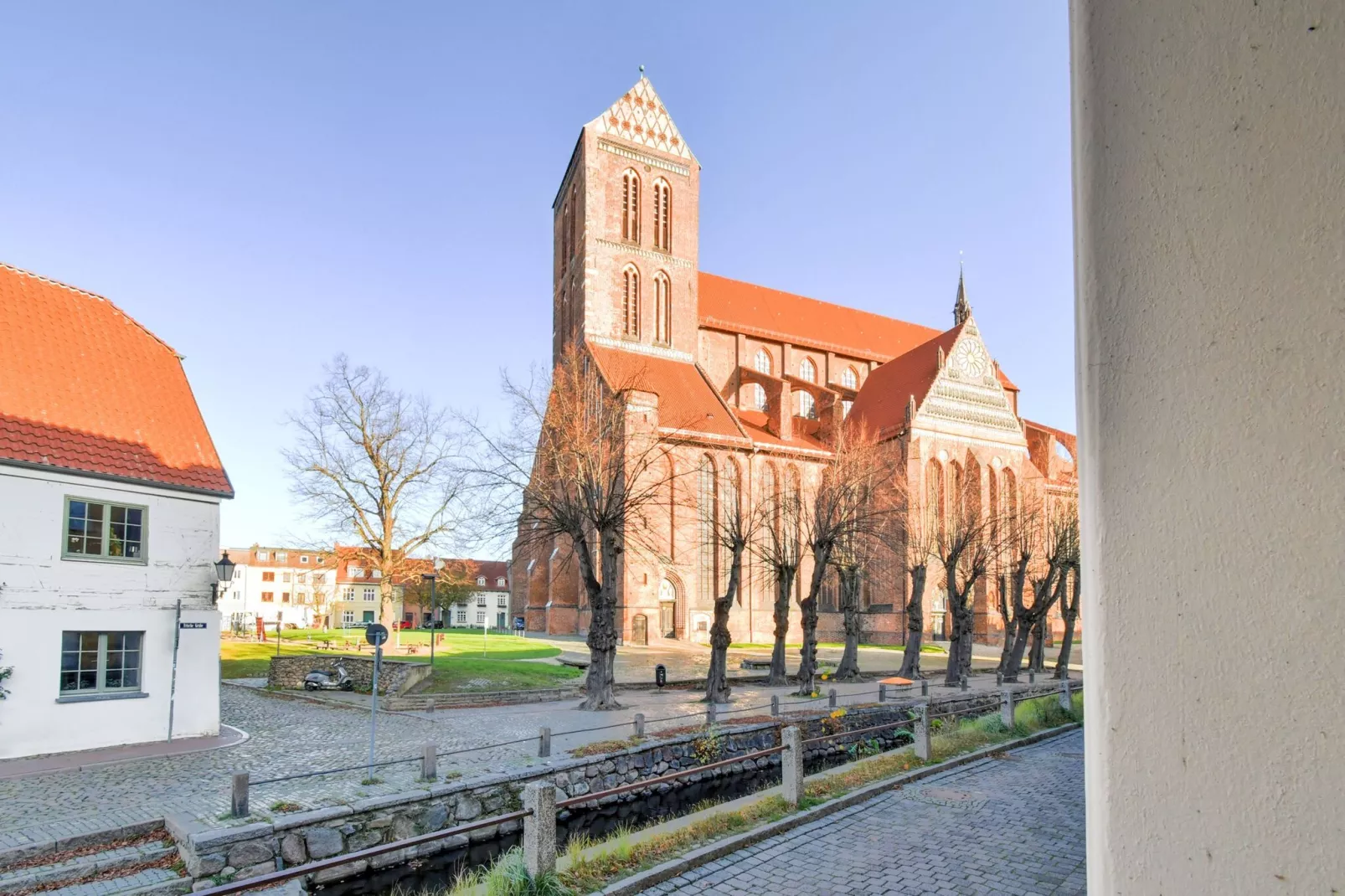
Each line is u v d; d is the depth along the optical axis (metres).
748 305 79.06
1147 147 1.47
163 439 22.16
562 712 25.98
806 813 12.71
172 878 11.48
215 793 14.71
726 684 29.30
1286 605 1.24
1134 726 1.40
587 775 17.52
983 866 10.43
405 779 15.68
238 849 12.13
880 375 76.94
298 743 20.00
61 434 19.83
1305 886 1.20
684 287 69.38
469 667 33.66
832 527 38.09
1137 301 1.46
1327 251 1.25
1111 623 1.45
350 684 30.47
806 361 79.62
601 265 65.62
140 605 20.27
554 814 9.84
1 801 14.23
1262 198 1.32
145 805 13.90
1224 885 1.28
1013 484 67.19
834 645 62.94
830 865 10.51
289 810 13.45
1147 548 1.40
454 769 16.64
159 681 20.38
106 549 19.91
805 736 22.53
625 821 17.42
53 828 12.55
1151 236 1.45
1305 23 1.30
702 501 61.44
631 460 38.97
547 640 56.38
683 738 20.05
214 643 21.56
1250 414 1.30
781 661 37.44
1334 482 1.21
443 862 14.37
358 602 112.88
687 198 70.38
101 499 19.86
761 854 10.96
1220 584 1.31
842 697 30.25
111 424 21.30
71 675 19.06
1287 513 1.25
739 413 70.56
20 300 22.25
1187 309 1.39
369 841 13.71
